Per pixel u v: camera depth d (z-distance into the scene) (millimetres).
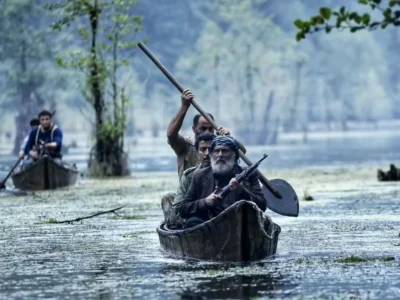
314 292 24234
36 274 27547
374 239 33688
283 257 29688
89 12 75250
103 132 73062
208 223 28578
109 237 35406
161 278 26469
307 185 61031
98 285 25688
